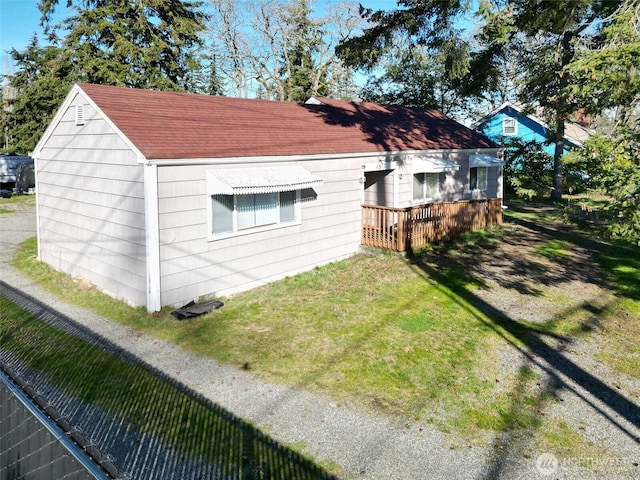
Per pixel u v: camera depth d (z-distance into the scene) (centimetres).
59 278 1148
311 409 588
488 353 753
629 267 1245
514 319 895
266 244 1114
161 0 2808
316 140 1295
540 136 2911
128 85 2745
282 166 1122
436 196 1705
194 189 948
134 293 952
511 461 495
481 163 1834
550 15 1053
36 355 738
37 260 1307
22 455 307
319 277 1170
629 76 780
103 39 2784
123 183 939
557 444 525
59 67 2814
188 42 3075
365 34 1255
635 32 791
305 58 3609
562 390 642
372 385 649
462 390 639
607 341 801
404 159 1520
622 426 561
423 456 501
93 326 859
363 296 1020
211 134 1070
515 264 1278
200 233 969
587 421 571
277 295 1033
